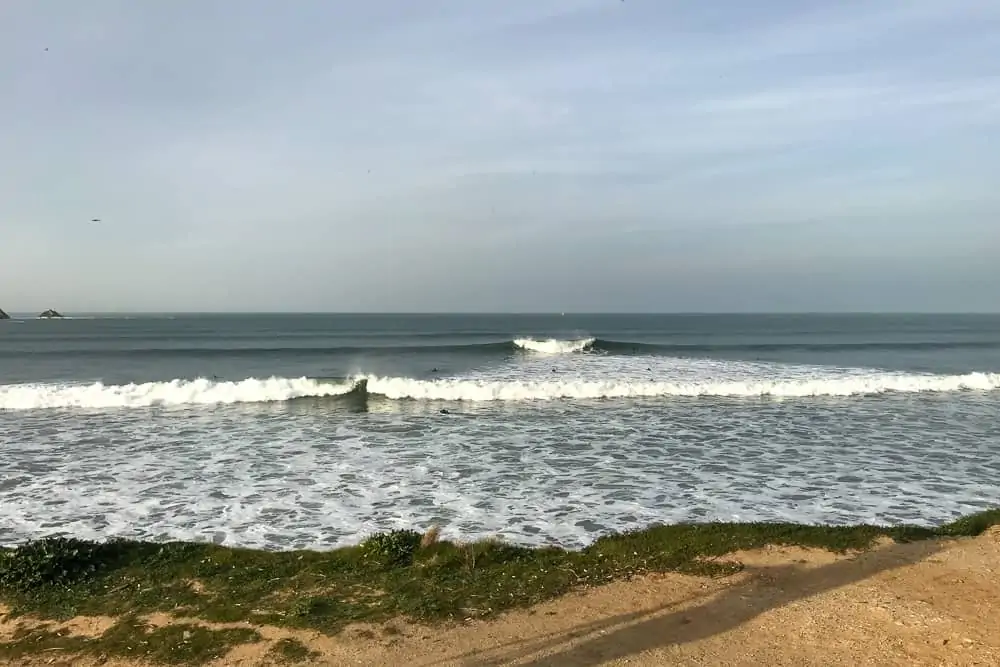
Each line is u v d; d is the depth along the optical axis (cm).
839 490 1088
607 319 15962
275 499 1030
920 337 6297
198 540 847
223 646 520
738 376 2514
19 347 4553
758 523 844
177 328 8788
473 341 5638
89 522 917
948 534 796
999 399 2100
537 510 980
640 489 1094
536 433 1555
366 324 10812
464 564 696
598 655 494
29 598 618
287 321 13288
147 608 595
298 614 572
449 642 521
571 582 645
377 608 588
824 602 588
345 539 855
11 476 1155
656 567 683
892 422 1703
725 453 1358
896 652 489
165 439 1477
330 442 1453
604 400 2055
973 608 567
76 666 496
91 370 2894
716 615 564
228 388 2045
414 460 1290
